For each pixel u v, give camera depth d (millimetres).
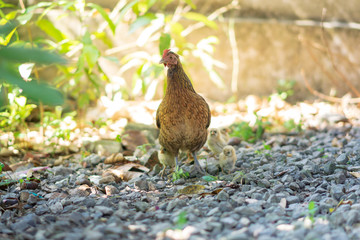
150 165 4883
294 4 8711
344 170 4180
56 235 2688
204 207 3301
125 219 3150
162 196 3777
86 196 3775
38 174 4543
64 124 6332
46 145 5820
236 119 7352
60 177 4379
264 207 3307
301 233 2588
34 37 7469
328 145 5625
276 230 2752
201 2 8602
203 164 4801
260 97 8789
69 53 6434
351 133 6234
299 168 4496
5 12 7340
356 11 8648
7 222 3037
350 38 8656
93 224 2934
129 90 8539
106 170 4656
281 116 7543
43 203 3609
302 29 8703
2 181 4023
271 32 8719
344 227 2766
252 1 8672
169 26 6461
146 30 6309
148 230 2852
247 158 5016
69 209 3352
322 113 7512
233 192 3742
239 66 8828
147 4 6469
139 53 7242
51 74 7527
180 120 4203
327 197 3469
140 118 7234
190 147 4434
